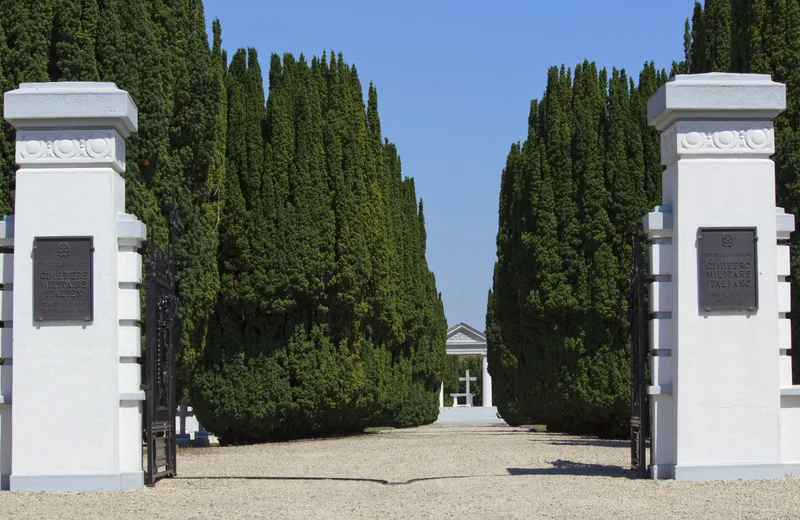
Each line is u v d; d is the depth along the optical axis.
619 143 26.88
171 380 16.11
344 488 14.81
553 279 27.25
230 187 27.11
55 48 19.94
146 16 21.28
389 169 36.28
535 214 27.89
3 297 14.66
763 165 14.79
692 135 14.78
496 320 41.84
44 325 14.40
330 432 32.19
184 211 22.00
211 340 27.14
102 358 14.40
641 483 14.47
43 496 13.73
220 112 24.00
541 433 30.92
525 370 31.09
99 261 14.45
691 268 14.70
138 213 19.98
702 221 14.72
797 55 19.39
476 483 15.09
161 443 15.85
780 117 19.42
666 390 14.91
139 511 12.45
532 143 28.67
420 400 43.81
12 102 14.34
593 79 28.78
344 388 27.81
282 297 26.92
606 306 26.25
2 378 14.60
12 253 14.74
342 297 27.66
